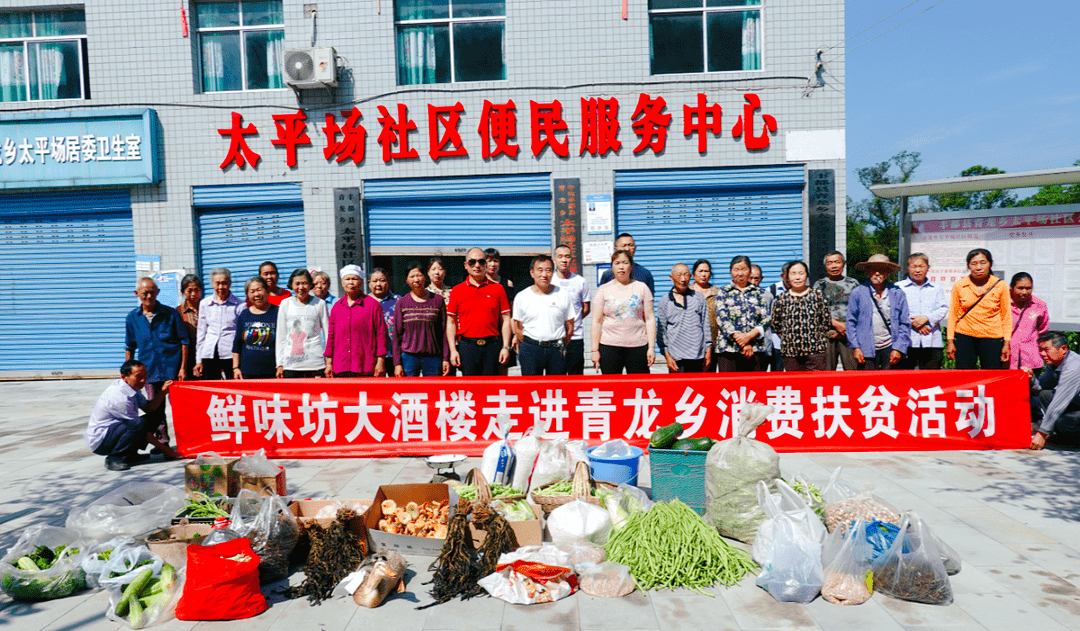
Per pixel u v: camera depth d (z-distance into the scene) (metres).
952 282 7.94
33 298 10.37
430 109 9.55
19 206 10.14
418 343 6.07
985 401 5.23
